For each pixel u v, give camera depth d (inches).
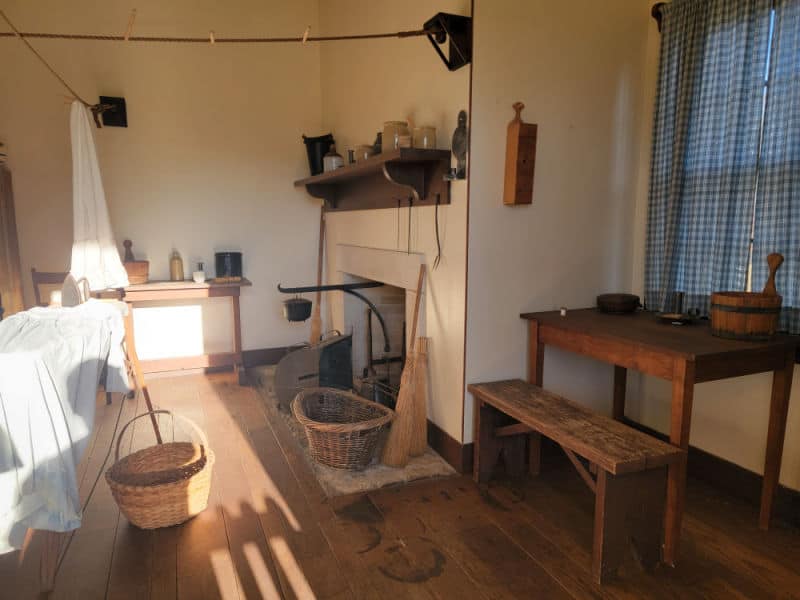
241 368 170.2
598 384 120.5
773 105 87.4
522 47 101.1
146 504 86.7
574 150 109.0
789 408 91.4
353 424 104.4
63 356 70.2
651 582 76.7
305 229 189.0
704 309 100.9
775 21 86.2
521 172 101.0
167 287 160.7
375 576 77.8
